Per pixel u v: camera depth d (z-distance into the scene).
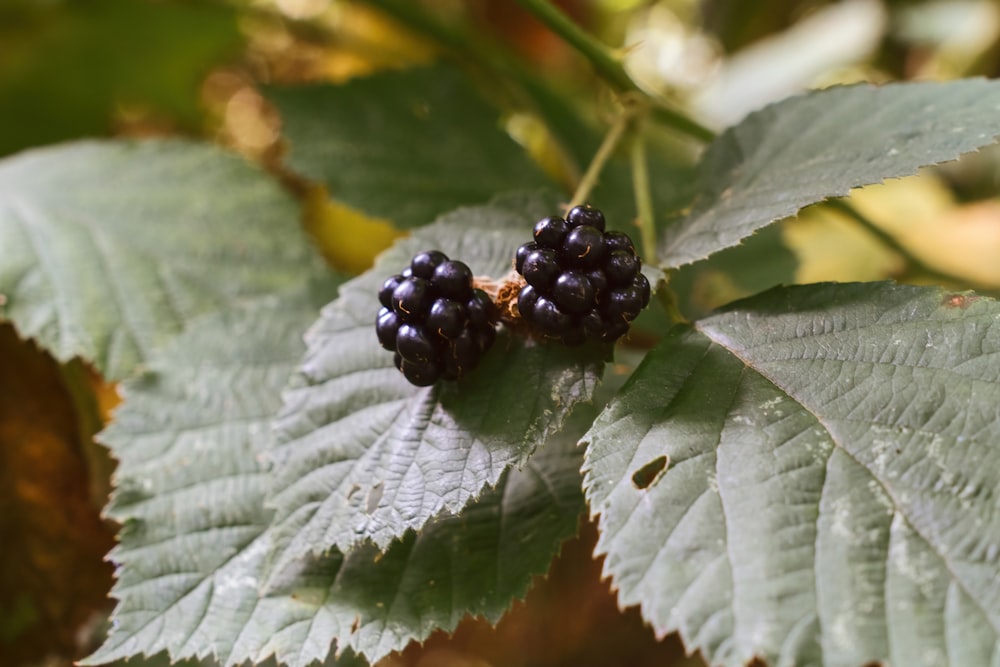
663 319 0.29
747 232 0.25
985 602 0.21
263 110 0.47
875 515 0.22
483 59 0.36
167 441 0.27
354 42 0.40
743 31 0.53
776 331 0.24
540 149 0.41
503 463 0.24
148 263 0.30
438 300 0.24
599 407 0.27
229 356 0.28
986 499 0.22
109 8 0.39
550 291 0.24
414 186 0.31
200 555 0.25
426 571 0.25
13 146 0.42
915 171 0.24
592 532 0.32
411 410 0.24
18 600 0.29
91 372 0.32
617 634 0.32
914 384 0.23
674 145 0.45
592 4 0.49
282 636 0.24
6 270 0.29
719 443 0.23
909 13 0.47
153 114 0.46
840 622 0.21
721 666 0.21
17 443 0.30
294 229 0.31
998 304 0.23
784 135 0.27
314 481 0.24
